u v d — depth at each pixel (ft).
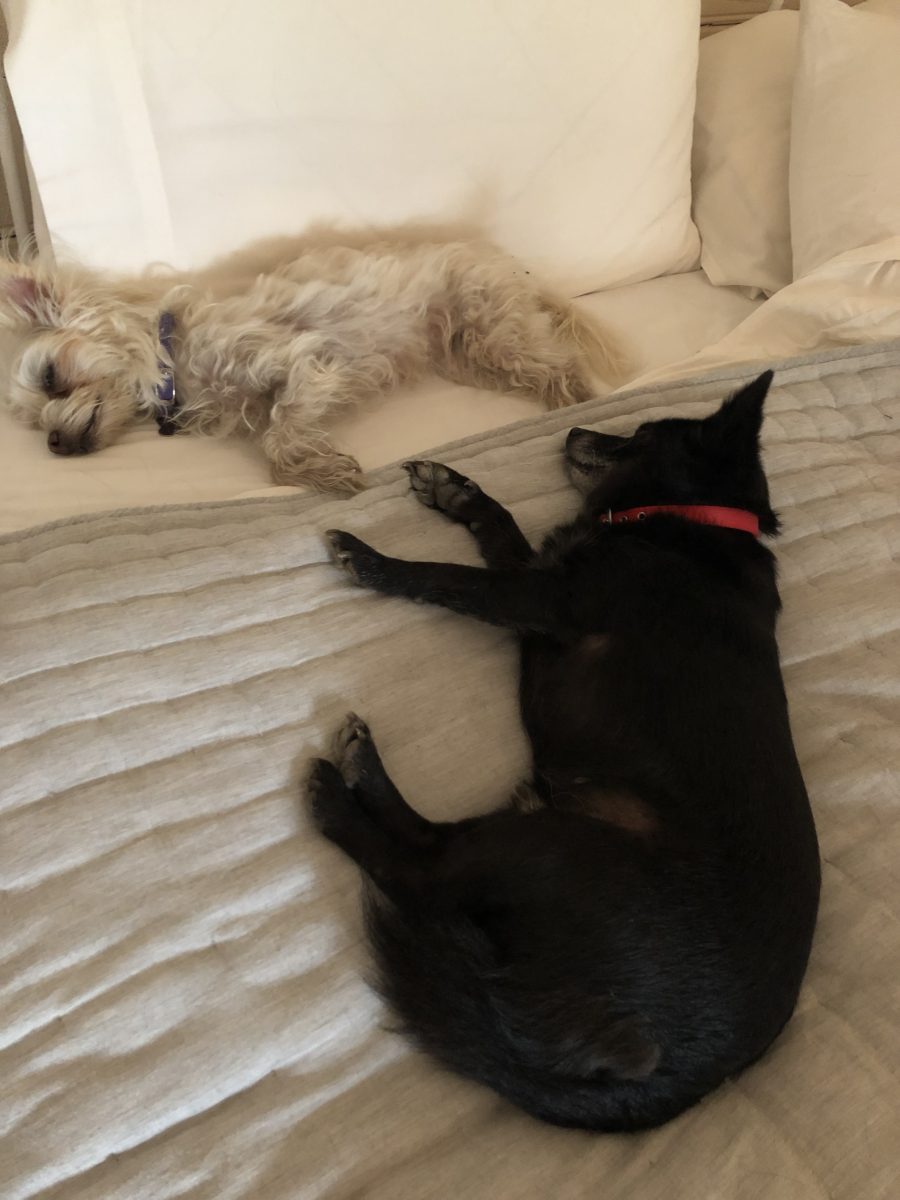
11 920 2.91
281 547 4.04
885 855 3.61
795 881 3.19
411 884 3.17
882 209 5.91
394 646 3.91
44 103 4.75
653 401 5.26
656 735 3.50
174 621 3.66
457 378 6.26
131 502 4.72
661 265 6.97
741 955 2.97
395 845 3.31
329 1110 2.77
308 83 5.19
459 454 4.85
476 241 6.31
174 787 3.26
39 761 3.21
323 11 5.01
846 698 4.20
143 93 4.88
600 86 5.98
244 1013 2.86
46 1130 2.57
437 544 4.40
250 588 3.85
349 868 3.27
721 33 7.47
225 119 5.13
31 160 5.01
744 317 6.78
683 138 6.54
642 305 6.77
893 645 4.42
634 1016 2.79
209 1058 2.75
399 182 5.85
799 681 4.22
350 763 3.47
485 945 2.93
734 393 4.46
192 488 4.92
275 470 5.08
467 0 5.34
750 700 3.56
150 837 3.15
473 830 3.29
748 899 3.08
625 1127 2.80
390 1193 2.59
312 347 5.44
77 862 3.06
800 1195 2.67
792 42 7.00
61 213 5.16
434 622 4.04
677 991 2.89
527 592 3.93
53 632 3.50
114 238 5.34
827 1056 3.03
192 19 4.75
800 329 5.97
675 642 3.69
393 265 5.77
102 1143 2.58
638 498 4.34
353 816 3.34
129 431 5.59
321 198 5.71
